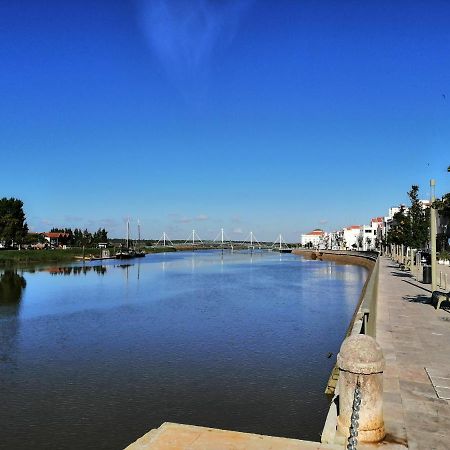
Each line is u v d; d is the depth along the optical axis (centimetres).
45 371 1675
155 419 1223
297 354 1875
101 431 1151
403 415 722
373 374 631
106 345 2081
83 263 9706
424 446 615
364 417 627
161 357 1852
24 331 2434
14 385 1513
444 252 5872
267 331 2367
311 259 13750
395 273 4156
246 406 1303
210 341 2133
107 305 3441
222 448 605
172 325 2564
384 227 12344
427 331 1394
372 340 659
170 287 4816
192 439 631
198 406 1306
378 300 2139
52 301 3697
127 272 7244
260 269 8200
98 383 1524
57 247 14150
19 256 9762
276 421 1195
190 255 17125
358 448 609
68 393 1430
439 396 809
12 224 11056
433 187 2192
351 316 2836
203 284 5169
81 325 2600
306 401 1333
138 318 2823
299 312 3016
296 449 600
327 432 652
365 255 10556
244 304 3428
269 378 1553
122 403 1338
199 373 1620
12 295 4131
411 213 5212
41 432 1150
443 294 1878
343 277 6222
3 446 1073
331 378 1388
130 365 1739
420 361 1037
